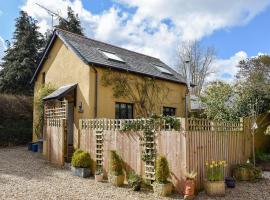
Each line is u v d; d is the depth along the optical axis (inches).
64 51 654.5
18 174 436.8
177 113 784.9
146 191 358.6
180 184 346.9
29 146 706.2
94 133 462.0
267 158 556.4
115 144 427.5
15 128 814.5
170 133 361.1
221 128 414.6
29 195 328.8
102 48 702.5
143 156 383.6
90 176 446.0
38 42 1219.2
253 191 359.9
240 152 461.7
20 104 877.2
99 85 590.9
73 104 607.2
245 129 484.4
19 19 1222.9
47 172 463.8
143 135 388.5
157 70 754.8
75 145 503.8
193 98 882.8
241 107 565.3
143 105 676.1
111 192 352.8
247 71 866.8
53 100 587.5
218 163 356.8
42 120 697.0
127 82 643.5
